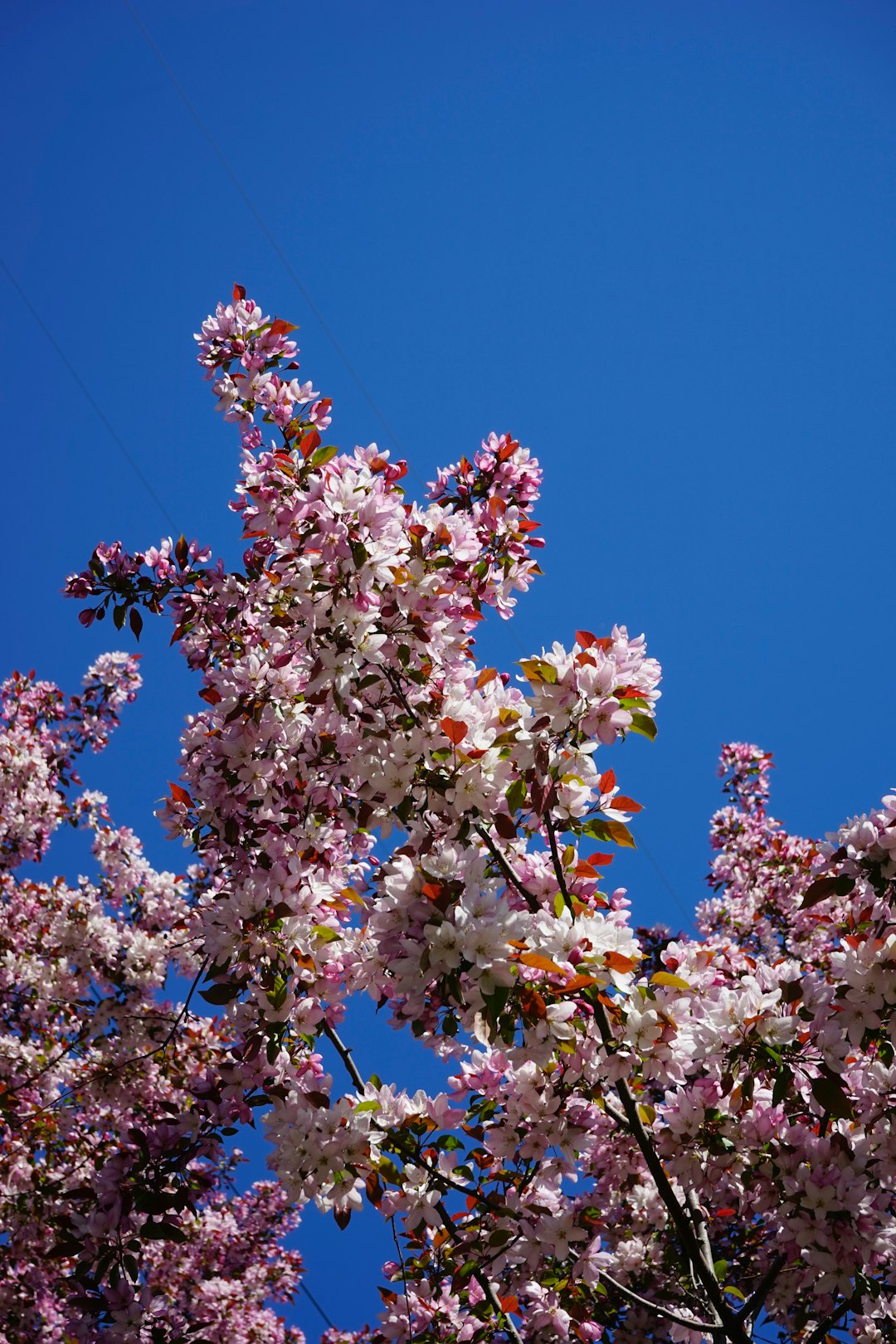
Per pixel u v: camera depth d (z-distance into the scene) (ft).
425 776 12.16
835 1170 11.50
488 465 17.60
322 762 14.07
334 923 13.42
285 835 14.65
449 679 13.30
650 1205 17.52
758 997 11.60
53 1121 24.84
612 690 11.03
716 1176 12.23
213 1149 13.39
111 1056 24.62
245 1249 32.27
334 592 12.56
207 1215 31.58
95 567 16.42
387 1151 12.21
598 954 10.32
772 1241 14.38
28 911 26.22
